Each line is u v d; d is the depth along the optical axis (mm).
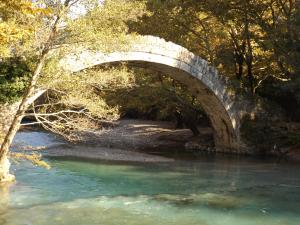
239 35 31141
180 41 33156
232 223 12633
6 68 16406
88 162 23844
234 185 18531
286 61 27281
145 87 31656
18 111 15773
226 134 29766
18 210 13383
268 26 29344
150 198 15594
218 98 27797
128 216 13086
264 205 14914
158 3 30328
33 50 16297
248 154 28828
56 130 17766
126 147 32125
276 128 28578
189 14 31250
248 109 29422
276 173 21797
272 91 31750
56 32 15547
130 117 55875
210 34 32781
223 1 28547
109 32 15953
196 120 36000
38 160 17906
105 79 17422
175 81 32719
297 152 27078
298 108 30594
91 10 15398
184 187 17859
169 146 33344
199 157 27609
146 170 21922
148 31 32375
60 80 15961
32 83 15641
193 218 13055
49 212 13281
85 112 17375
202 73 26672
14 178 17953
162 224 12320
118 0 15859
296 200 15758
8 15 14281
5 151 16562
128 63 23797
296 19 26234
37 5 14773
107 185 17734
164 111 35438
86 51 17484
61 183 17844
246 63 32031
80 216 12914
